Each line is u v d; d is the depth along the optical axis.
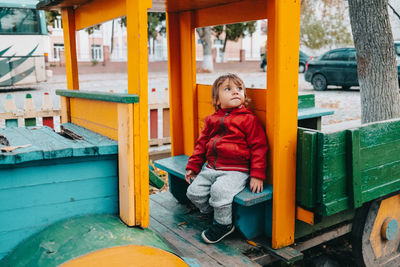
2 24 12.81
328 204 2.29
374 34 3.95
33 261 1.74
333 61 13.45
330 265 3.02
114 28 34.88
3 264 1.83
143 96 1.97
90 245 1.78
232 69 30.28
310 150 2.29
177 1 2.79
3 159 1.78
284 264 3.00
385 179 2.60
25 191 1.91
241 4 2.78
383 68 3.98
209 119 2.74
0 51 12.82
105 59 29.67
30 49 13.35
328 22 18.80
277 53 2.27
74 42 3.09
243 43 39.12
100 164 2.09
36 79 13.65
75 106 2.75
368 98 4.09
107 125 2.26
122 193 2.07
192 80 3.24
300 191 2.41
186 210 3.14
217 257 2.36
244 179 2.52
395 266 2.99
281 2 2.21
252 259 2.35
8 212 1.88
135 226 2.06
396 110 3.99
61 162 1.98
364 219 2.70
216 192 2.43
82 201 2.06
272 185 2.58
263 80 18.55
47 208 1.97
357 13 4.04
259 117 2.65
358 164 2.38
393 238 2.91
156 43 33.75
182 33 3.27
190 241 2.57
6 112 5.19
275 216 2.41
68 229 1.92
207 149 2.69
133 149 1.99
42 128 2.63
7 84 13.07
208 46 24.55
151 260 1.67
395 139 2.63
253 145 2.51
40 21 13.48
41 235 1.90
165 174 5.16
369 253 2.81
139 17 1.91
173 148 3.43
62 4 2.88
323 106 10.20
